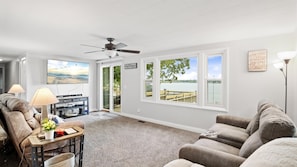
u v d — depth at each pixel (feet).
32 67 17.19
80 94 20.83
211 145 6.54
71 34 10.05
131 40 11.53
